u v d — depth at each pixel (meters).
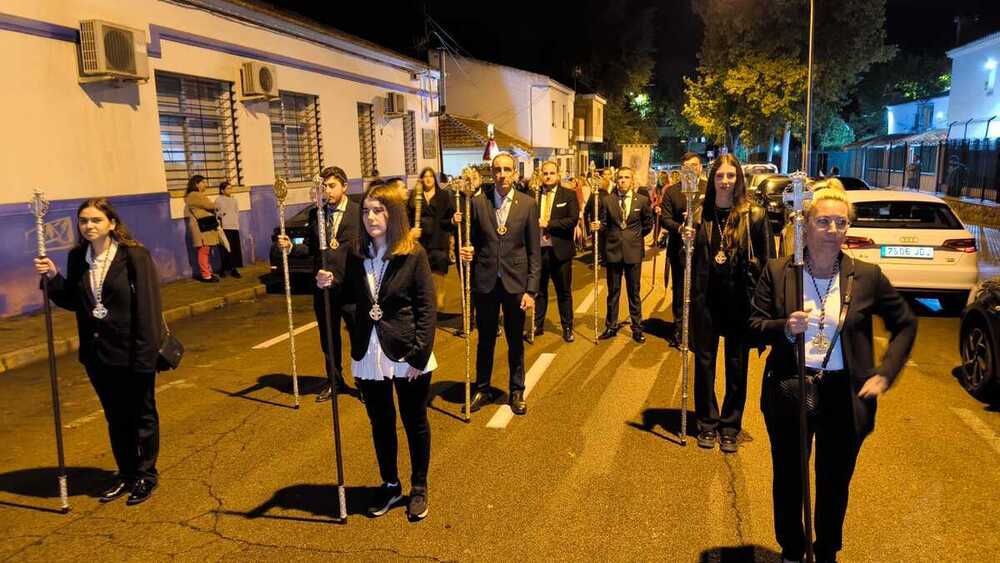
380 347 3.86
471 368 7.22
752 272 4.73
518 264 5.71
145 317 4.20
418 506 4.07
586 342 8.15
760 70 36.47
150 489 4.41
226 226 12.82
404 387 3.95
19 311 9.37
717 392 6.41
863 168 41.66
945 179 27.62
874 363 3.07
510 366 5.87
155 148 11.69
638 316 8.09
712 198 4.96
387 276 3.80
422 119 23.36
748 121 38.91
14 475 4.77
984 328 5.94
